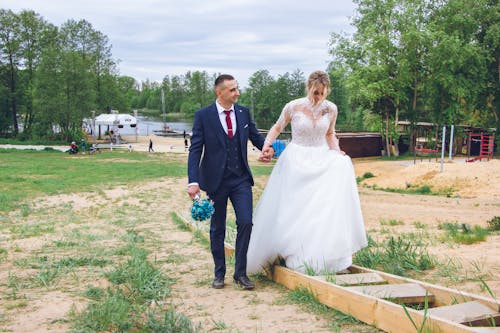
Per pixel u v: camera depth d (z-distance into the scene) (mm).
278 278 4980
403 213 13766
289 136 52000
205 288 4879
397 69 43250
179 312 4008
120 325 3557
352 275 4449
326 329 3494
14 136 68125
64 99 56844
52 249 7293
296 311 3957
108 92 73438
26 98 65500
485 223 10781
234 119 4984
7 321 3645
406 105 45656
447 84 40938
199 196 4828
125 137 77250
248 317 3848
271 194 5133
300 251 4734
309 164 4922
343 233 4660
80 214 12852
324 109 4992
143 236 8719
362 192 22484
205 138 4938
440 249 6590
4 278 5164
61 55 56438
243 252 4910
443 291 3846
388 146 45531
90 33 71562
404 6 42688
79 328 3459
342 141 45188
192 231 9453
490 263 5387
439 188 23453
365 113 55594
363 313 3611
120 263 5766
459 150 44625
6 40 65812
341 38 44344
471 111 47531
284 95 101438
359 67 43750
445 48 40250
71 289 4664
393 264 5254
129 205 14906
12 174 24500
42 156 42344
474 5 43312
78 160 37844
